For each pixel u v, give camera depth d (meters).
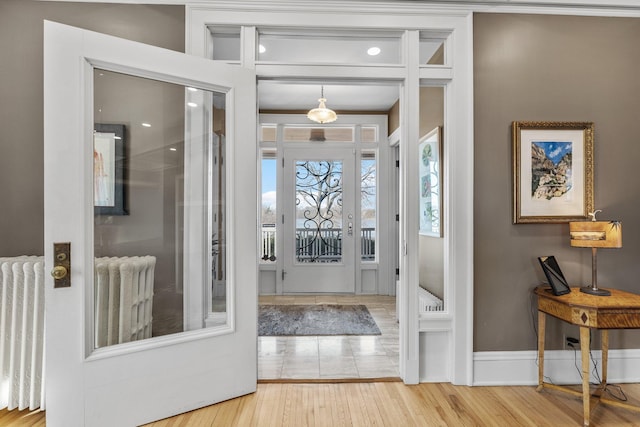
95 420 1.59
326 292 4.50
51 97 1.52
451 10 2.11
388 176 4.49
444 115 2.23
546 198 2.14
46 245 1.51
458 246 2.12
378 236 4.52
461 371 2.11
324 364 2.42
